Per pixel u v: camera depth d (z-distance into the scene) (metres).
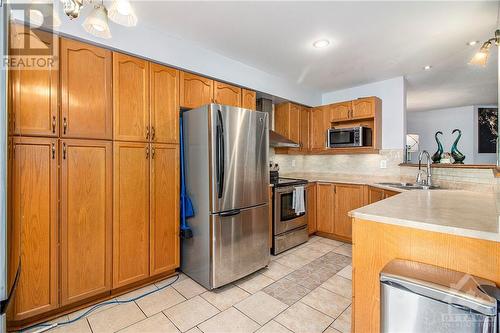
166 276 2.39
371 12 1.94
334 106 3.80
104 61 1.94
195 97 2.53
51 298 1.71
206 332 1.65
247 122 2.42
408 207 1.46
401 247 1.22
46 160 1.68
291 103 3.75
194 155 2.34
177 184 2.39
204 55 2.57
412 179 3.29
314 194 3.71
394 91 3.49
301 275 2.48
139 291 2.16
